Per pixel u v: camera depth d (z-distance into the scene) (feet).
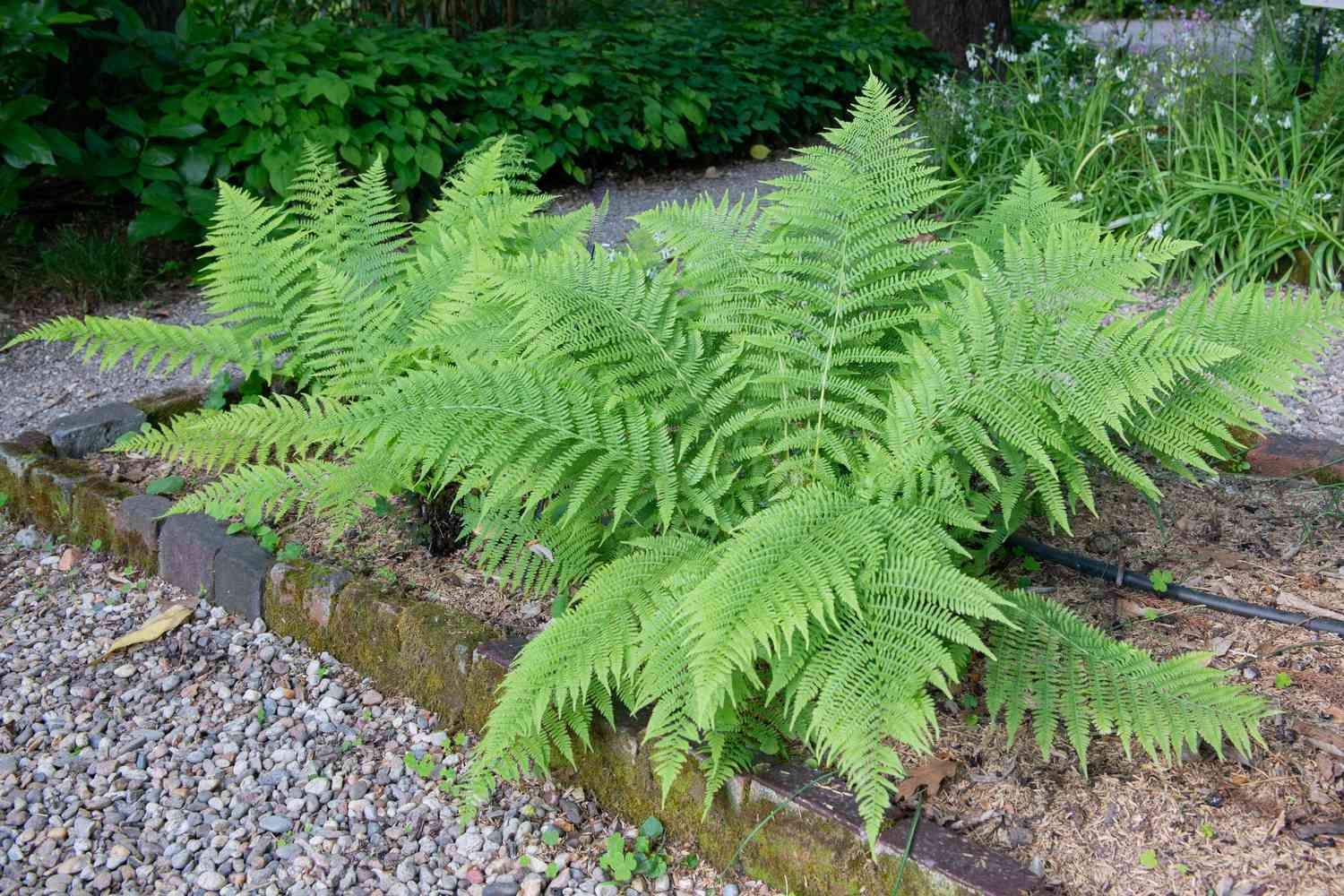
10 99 18.76
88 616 11.15
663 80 27.14
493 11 29.94
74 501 12.37
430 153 22.31
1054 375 8.08
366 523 11.53
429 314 10.21
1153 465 11.45
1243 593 9.34
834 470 9.11
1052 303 8.75
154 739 9.44
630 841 8.08
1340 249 16.88
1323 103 18.75
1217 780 7.49
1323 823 7.04
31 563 12.20
